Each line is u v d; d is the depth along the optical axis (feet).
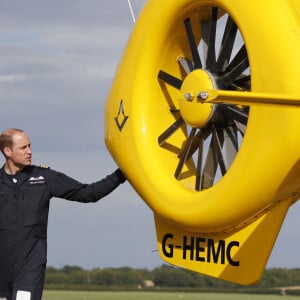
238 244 41.39
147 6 43.80
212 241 42.22
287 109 38.50
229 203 40.55
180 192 42.42
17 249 41.50
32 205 41.63
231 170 40.37
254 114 39.50
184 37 43.47
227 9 40.60
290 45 38.55
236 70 41.16
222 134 42.29
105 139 45.32
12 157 41.42
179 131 44.04
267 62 38.96
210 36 42.06
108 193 43.60
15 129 41.68
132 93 43.80
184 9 42.50
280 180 39.32
